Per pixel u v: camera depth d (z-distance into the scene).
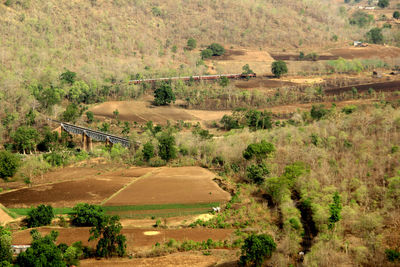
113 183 140.25
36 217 106.62
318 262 83.75
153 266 86.75
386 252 83.62
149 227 107.38
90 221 107.31
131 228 106.06
